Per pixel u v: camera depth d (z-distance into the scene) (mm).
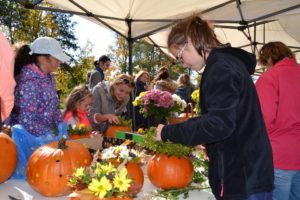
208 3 4406
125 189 1322
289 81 2270
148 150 2330
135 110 4875
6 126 2246
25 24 15422
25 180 2031
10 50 1868
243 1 4348
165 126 1482
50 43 2123
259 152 1417
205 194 1829
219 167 1423
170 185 1845
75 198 1392
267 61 2570
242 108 1407
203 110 1473
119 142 2260
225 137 1337
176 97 3584
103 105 3711
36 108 2086
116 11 4582
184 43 1502
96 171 1402
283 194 2301
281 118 2248
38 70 2107
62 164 1760
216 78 1364
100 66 6195
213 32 1527
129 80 3879
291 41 8312
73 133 2553
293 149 2248
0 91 1875
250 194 1392
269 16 4605
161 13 4641
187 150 1917
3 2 15406
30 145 2061
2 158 1857
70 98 3385
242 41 8141
